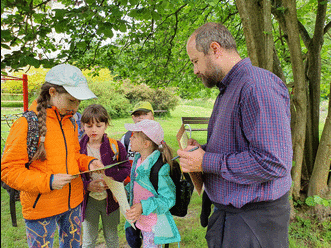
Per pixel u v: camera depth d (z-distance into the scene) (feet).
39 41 6.71
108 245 6.89
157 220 5.78
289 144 3.59
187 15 14.57
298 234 9.02
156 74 17.43
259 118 3.57
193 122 21.17
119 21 6.49
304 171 11.62
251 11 9.15
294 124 10.86
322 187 9.84
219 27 4.32
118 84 18.61
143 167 5.68
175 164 5.88
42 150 4.38
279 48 16.19
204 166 4.00
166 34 16.08
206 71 4.40
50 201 4.70
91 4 5.67
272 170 3.49
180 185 5.82
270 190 3.89
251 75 3.88
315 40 11.41
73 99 4.70
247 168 3.60
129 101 48.73
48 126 4.60
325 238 8.79
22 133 4.22
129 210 5.00
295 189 10.41
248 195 3.94
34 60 4.69
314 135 11.57
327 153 9.65
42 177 4.28
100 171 5.29
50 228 4.87
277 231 4.09
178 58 18.28
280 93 3.83
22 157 4.25
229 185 4.11
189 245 8.55
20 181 4.14
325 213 9.70
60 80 4.45
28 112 4.43
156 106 49.62
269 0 8.45
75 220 5.38
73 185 5.14
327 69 20.03
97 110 6.31
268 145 3.48
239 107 3.90
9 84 39.68
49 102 4.67
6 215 10.90
